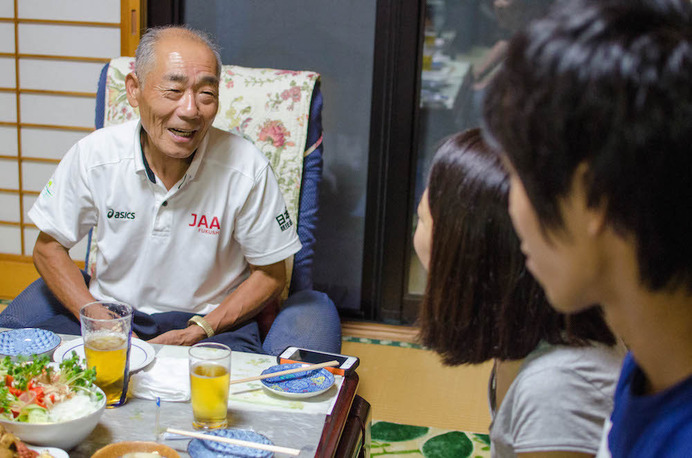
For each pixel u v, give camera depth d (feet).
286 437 3.80
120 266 6.41
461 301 2.86
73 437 3.49
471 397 8.29
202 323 6.13
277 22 9.62
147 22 9.71
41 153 10.30
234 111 7.75
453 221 2.80
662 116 1.31
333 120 9.81
